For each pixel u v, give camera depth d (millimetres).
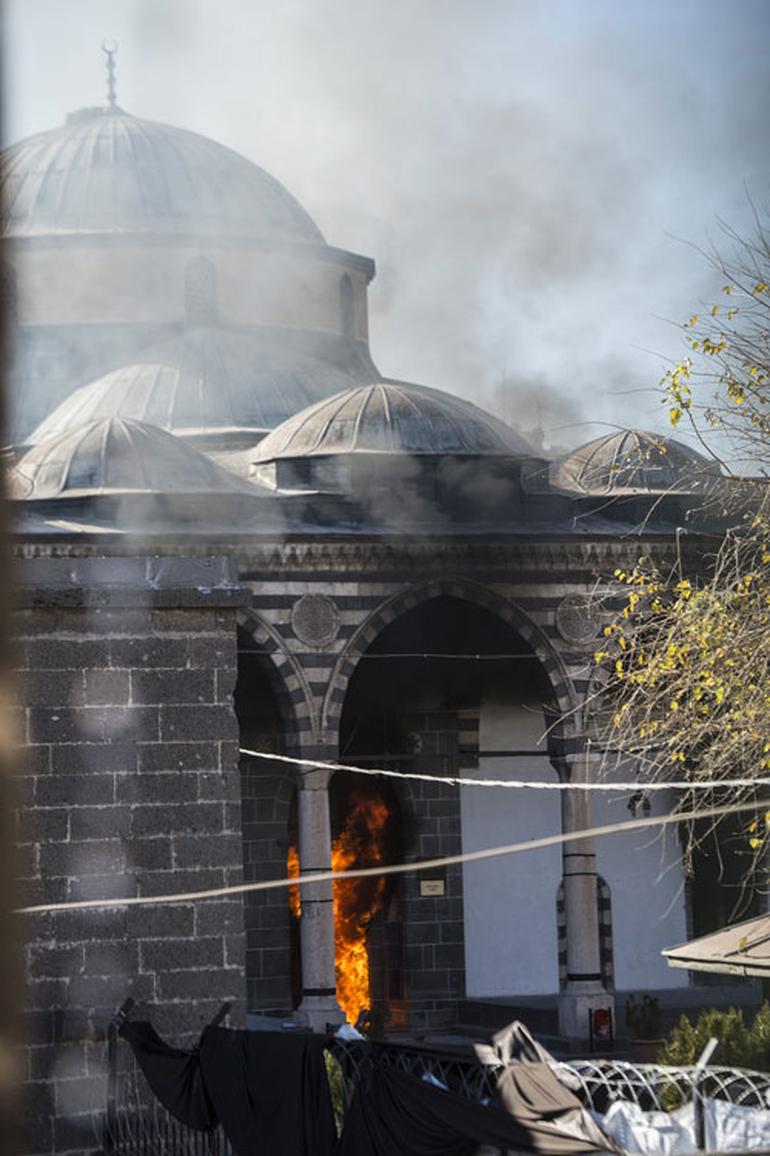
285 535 51469
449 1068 16906
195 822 24734
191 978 24406
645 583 31078
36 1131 23266
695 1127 14969
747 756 26297
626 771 54281
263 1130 19062
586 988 52000
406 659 55469
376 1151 16781
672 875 55844
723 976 56531
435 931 55844
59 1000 23875
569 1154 14906
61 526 51875
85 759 24469
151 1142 22750
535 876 56312
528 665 56188
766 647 25609
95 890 24312
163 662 24891
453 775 56469
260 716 55250
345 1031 27016
